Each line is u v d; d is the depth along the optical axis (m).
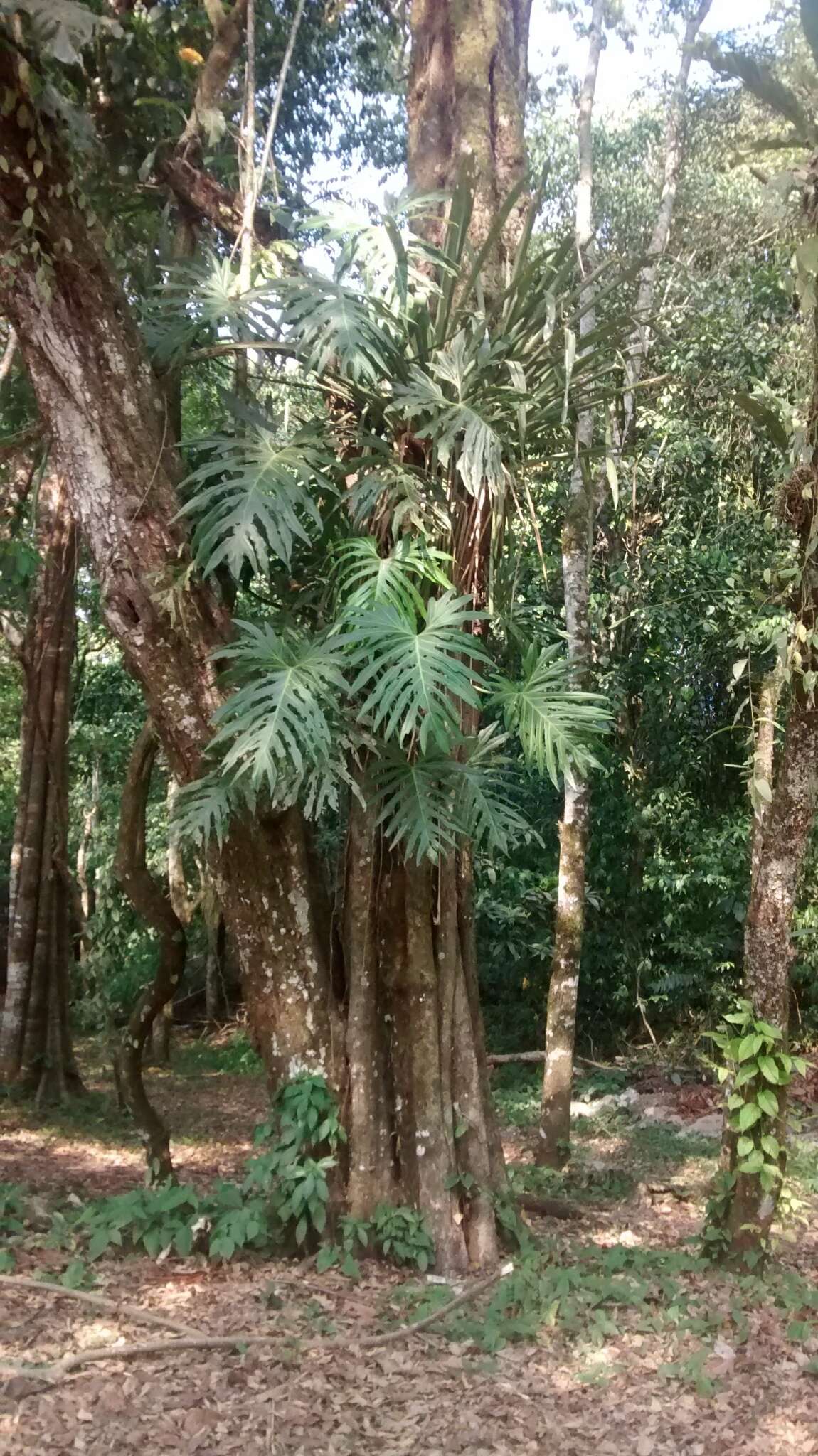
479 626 5.69
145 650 5.06
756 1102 5.04
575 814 8.50
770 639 10.41
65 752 10.88
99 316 4.95
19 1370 3.72
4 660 14.44
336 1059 5.29
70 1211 5.68
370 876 5.36
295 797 4.68
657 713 11.91
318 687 4.45
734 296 10.77
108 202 6.75
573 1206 7.18
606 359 5.53
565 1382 4.07
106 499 5.00
